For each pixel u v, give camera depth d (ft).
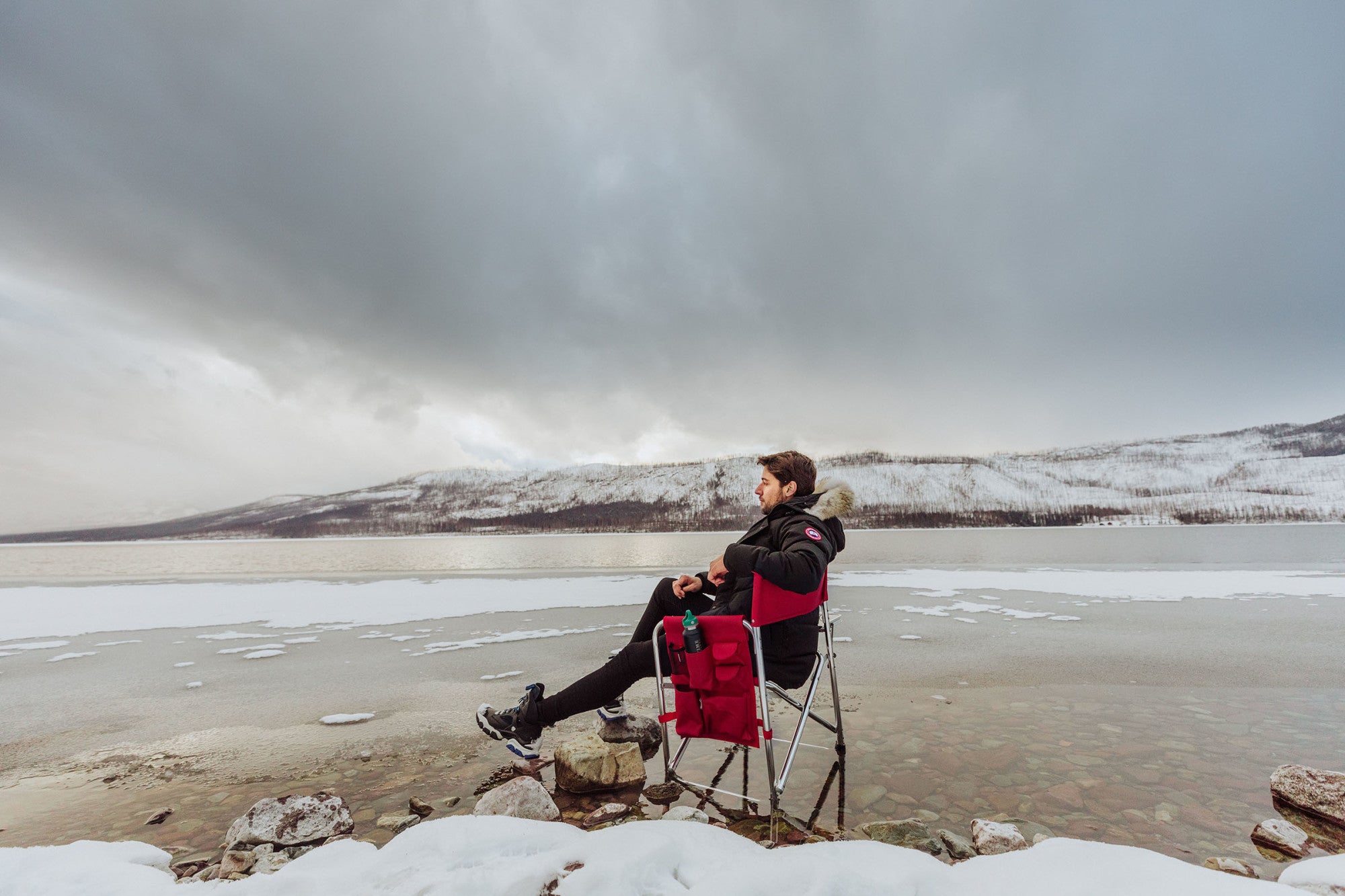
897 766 8.72
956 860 5.98
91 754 10.10
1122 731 10.32
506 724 9.02
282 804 6.80
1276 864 5.80
